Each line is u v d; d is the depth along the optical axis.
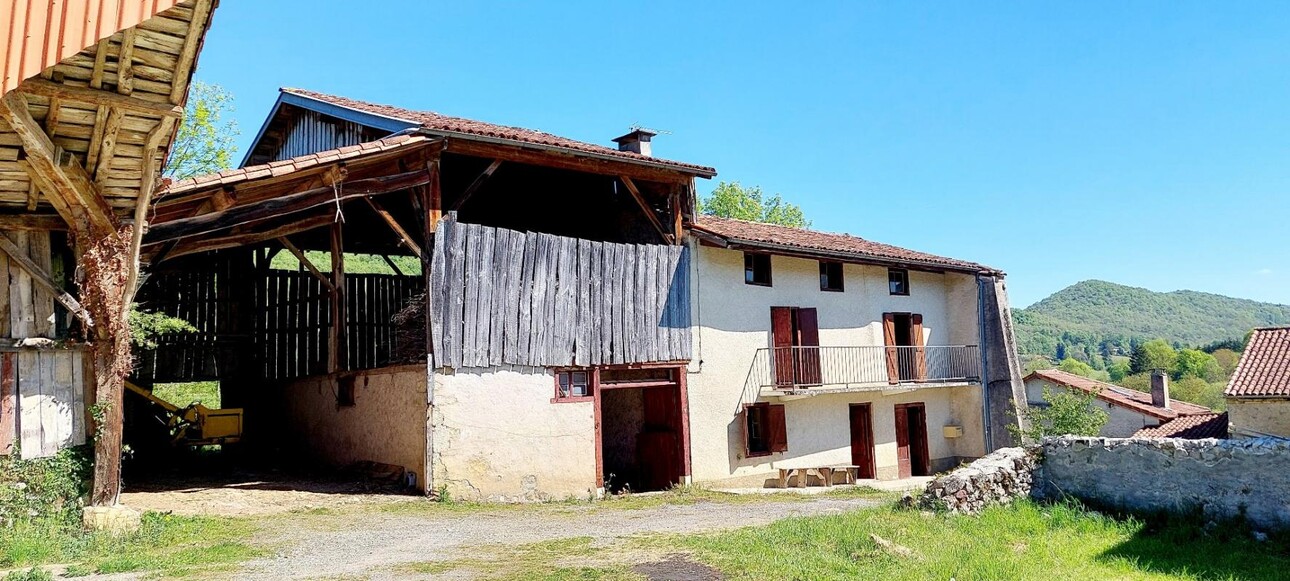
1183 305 167.88
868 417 19.09
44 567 7.02
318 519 10.28
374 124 13.47
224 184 10.30
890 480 19.03
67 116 7.36
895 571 7.12
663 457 15.85
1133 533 9.30
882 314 19.72
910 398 20.20
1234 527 9.28
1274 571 7.75
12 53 6.31
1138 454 10.24
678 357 15.60
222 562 7.47
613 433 17.47
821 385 17.77
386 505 11.59
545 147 13.32
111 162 8.08
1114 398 24.33
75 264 9.00
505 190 17.55
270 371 17.83
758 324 17.09
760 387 16.94
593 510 11.93
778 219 41.19
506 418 13.18
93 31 6.48
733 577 6.83
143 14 6.66
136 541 8.09
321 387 16.05
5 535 7.53
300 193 11.46
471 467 12.70
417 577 6.95
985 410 20.75
